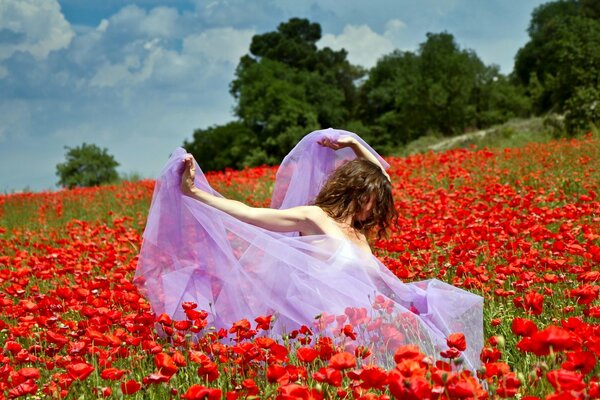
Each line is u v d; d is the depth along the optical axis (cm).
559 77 2475
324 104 6234
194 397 225
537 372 261
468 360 336
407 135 5534
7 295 525
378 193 400
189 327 354
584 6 6619
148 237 416
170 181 414
